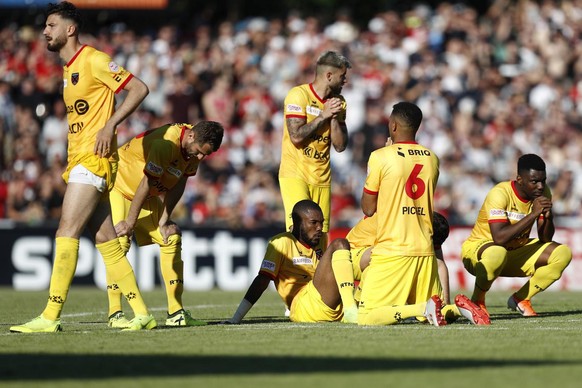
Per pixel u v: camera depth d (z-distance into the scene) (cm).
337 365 2200
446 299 3462
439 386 1916
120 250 3089
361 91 8150
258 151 7856
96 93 2995
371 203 3156
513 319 3450
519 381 1973
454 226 6412
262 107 8175
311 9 10419
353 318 3206
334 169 7662
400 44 8794
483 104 8300
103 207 3059
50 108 7962
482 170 7788
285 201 3828
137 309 3097
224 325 3247
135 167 3388
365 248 3556
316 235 3412
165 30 8688
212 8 10312
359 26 10325
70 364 2227
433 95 8162
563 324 3167
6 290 6094
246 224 6888
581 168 7938
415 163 3127
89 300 4897
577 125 8356
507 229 3516
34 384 1962
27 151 7694
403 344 2562
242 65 8538
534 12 9406
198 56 8538
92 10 8781
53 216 7194
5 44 8369
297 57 8562
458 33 8988
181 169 3288
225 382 1973
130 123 7944
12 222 6378
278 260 3400
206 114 8206
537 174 3559
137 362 2255
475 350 2441
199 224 6394
